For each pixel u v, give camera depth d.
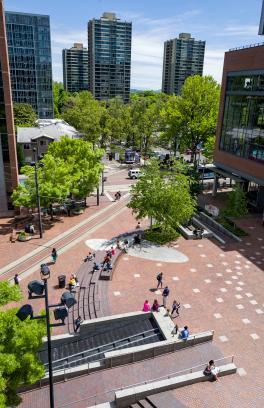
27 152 69.56
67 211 45.94
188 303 26.14
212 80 61.56
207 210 44.81
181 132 66.44
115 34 183.75
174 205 36.97
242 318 24.55
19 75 130.38
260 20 44.38
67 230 40.84
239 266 32.16
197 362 20.48
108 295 27.17
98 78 190.88
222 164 51.84
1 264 32.66
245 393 18.22
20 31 124.69
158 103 83.19
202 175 59.28
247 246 36.44
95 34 181.00
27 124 89.94
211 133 64.50
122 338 23.06
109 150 93.81
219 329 23.31
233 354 21.11
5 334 14.71
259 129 42.56
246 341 22.28
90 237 38.78
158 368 20.16
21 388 19.11
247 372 19.72
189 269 31.39
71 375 19.78
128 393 17.61
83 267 31.84
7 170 44.06
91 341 23.19
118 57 189.25
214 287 28.48
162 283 28.92
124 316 23.95
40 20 125.62
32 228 39.38
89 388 19.02
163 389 18.20
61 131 75.00
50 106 138.12
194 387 18.56
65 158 46.19
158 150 97.75
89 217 45.44
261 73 41.12
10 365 13.20
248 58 43.31
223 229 40.00
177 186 37.72
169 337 21.84
